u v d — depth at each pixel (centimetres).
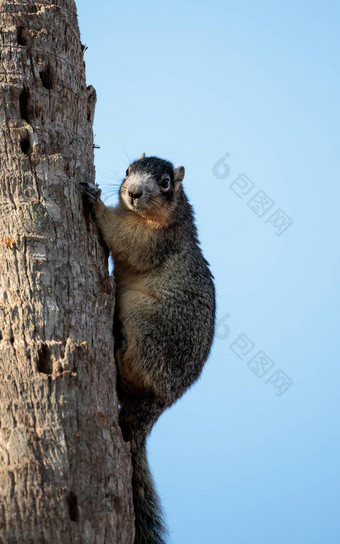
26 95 1132
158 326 1310
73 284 1062
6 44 1135
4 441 930
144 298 1329
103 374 1045
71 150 1161
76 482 926
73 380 981
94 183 1220
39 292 1026
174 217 1417
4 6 1153
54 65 1167
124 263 1366
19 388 961
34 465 912
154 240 1357
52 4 1209
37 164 1102
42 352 995
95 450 962
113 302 1131
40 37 1160
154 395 1291
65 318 1028
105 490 951
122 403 1282
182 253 1409
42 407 951
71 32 1215
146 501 1198
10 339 996
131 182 1365
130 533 991
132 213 1365
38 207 1075
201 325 1370
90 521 915
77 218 1121
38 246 1052
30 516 888
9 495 898
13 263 1035
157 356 1293
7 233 1055
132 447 1248
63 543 886
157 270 1373
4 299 1020
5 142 1100
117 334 1268
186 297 1364
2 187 1081
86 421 970
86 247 1119
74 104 1191
